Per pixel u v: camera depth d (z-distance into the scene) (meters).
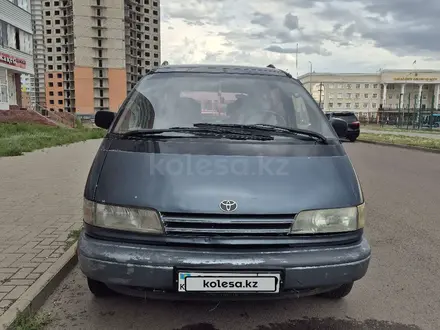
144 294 2.62
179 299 2.59
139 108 3.41
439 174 10.16
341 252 2.64
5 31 29.83
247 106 3.54
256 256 2.51
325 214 2.65
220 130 3.18
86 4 91.19
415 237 5.04
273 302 3.32
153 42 108.81
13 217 5.38
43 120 30.80
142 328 2.94
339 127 4.01
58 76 99.94
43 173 9.21
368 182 8.93
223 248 2.53
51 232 4.73
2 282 3.39
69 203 6.20
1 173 9.16
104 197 2.66
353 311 3.21
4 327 2.70
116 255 2.53
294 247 2.60
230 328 2.95
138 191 2.62
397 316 3.15
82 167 10.24
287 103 3.62
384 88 94.06
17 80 33.56
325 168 2.85
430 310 3.24
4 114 29.00
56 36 98.94
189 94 3.56
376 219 5.86
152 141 2.96
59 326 2.96
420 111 40.03
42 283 3.36
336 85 95.06
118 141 3.01
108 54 93.81
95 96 94.06
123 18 94.38
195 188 2.60
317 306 3.28
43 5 98.81
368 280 3.79
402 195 7.49
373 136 26.86
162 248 2.54
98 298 3.37
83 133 24.08
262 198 2.59
